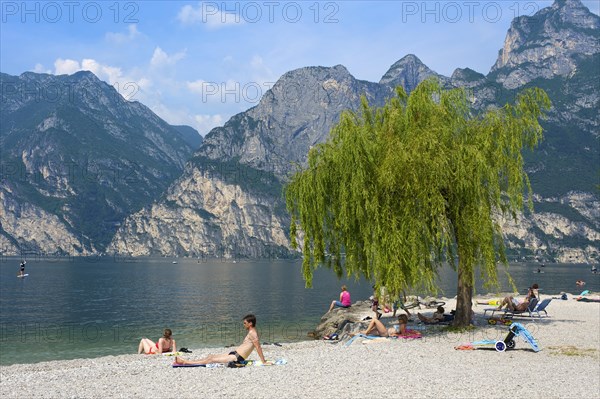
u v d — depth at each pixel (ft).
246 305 222.69
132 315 186.91
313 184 90.07
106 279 478.18
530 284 374.63
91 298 270.05
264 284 407.85
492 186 82.58
